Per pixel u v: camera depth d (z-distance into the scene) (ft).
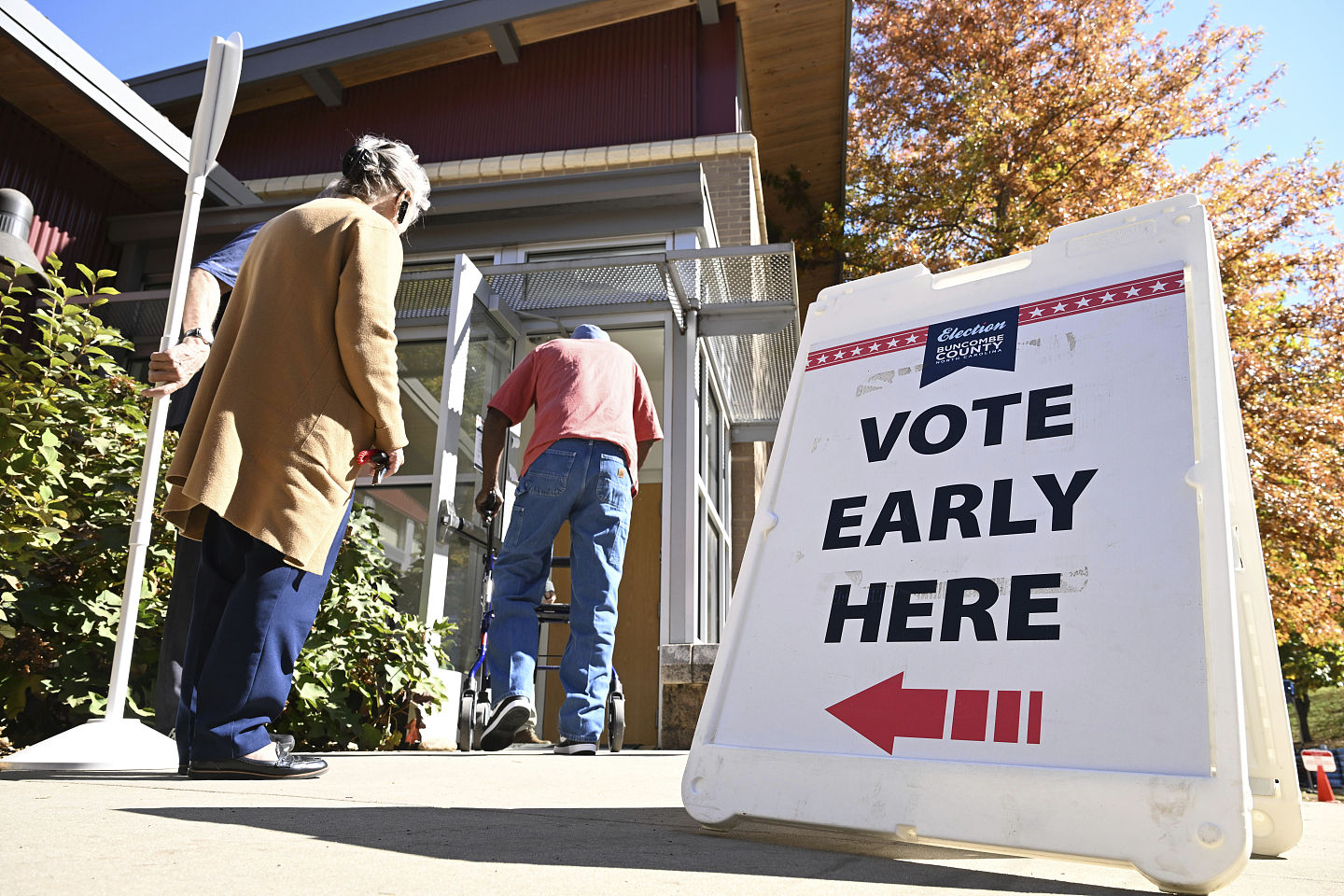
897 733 3.35
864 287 4.58
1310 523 35.55
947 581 3.55
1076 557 3.30
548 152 29.14
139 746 6.61
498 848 2.82
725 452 25.80
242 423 5.65
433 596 14.87
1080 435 3.55
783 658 3.78
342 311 5.89
